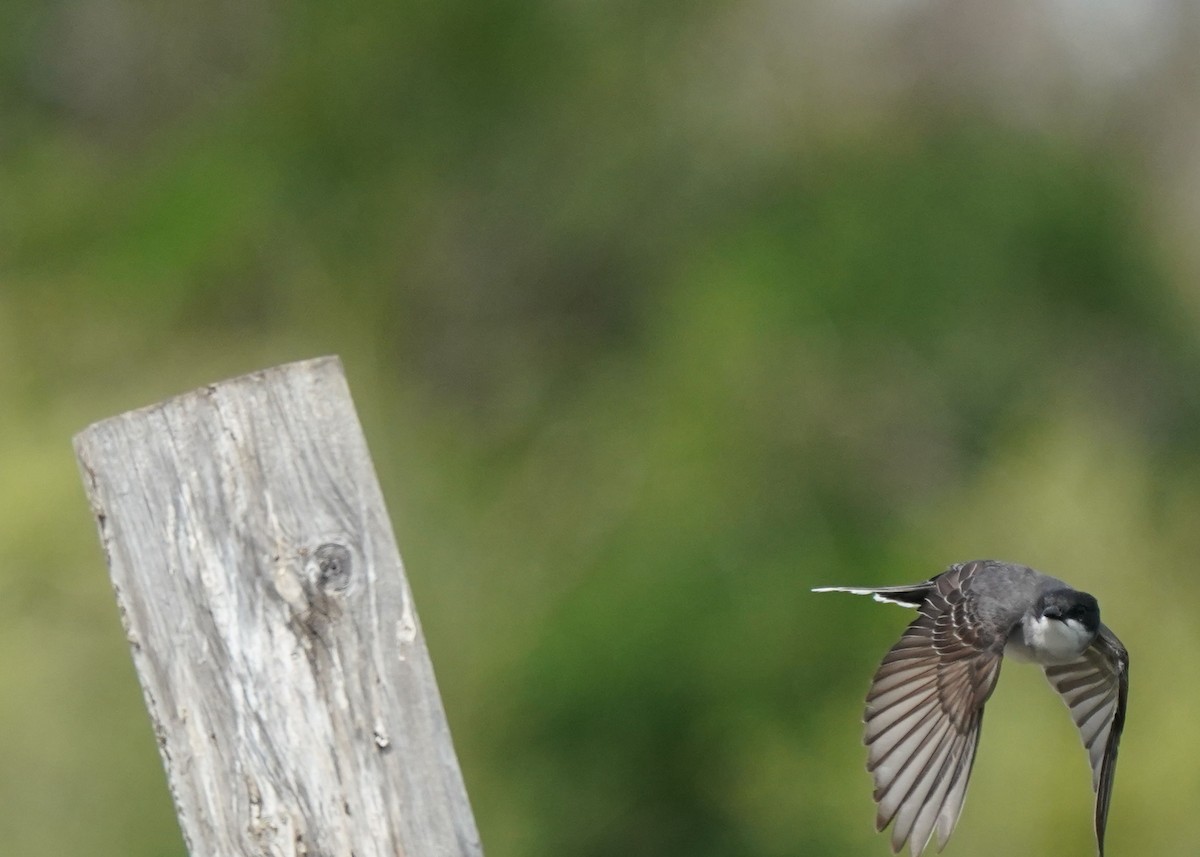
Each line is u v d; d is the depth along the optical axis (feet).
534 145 51.21
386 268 48.62
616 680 36.73
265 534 15.48
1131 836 32.24
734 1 52.49
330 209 48.49
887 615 36.83
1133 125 65.00
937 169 46.60
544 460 45.24
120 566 15.65
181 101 53.72
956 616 18.85
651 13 51.93
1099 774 19.29
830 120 50.93
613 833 36.73
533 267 51.08
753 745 36.17
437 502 43.27
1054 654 18.80
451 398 49.47
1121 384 46.26
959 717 17.83
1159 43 66.33
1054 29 61.00
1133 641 34.63
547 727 37.22
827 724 35.91
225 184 46.62
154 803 36.88
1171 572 37.06
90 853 36.17
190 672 15.48
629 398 45.68
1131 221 48.32
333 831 15.30
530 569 41.63
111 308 44.29
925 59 57.31
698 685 36.45
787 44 53.57
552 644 37.76
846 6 55.42
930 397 42.70
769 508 39.93
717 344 42.27
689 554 38.34
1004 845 31.99
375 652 15.51
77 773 36.65
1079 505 36.63
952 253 44.65
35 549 37.55
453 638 39.93
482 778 37.50
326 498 15.61
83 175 49.11
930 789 17.42
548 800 37.11
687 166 51.42
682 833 36.47
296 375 15.74
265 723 15.35
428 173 49.98
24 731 36.47
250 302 46.52
